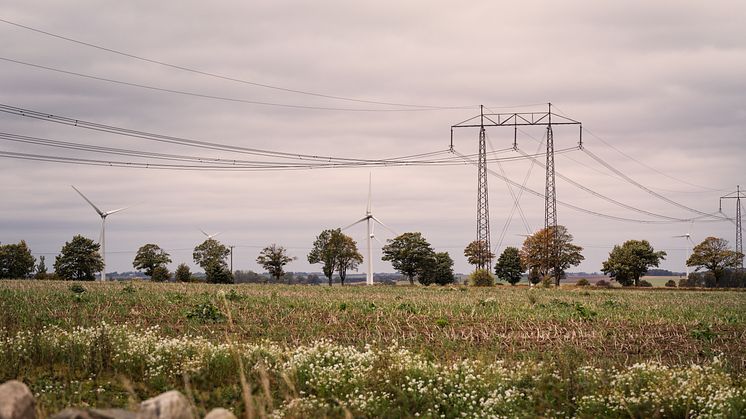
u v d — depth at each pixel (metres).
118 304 39.25
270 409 13.89
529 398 16.88
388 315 37.44
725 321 39.94
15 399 9.86
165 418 9.77
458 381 18.00
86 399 16.25
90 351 19.73
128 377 18.48
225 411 10.30
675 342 30.27
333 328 31.70
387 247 141.00
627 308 48.47
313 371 18.09
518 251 147.12
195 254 131.38
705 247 139.00
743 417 15.23
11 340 20.47
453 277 141.75
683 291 93.19
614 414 16.09
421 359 20.75
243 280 154.25
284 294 57.47
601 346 28.23
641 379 18.34
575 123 98.62
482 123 97.06
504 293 68.56
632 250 138.62
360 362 19.16
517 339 29.80
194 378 18.08
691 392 16.77
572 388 17.81
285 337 27.81
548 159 99.62
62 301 39.91
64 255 114.38
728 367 22.28
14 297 40.69
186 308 38.25
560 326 34.97
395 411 15.67
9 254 120.31
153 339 21.73
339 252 141.25
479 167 98.19
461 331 31.61
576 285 121.50
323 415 14.51
